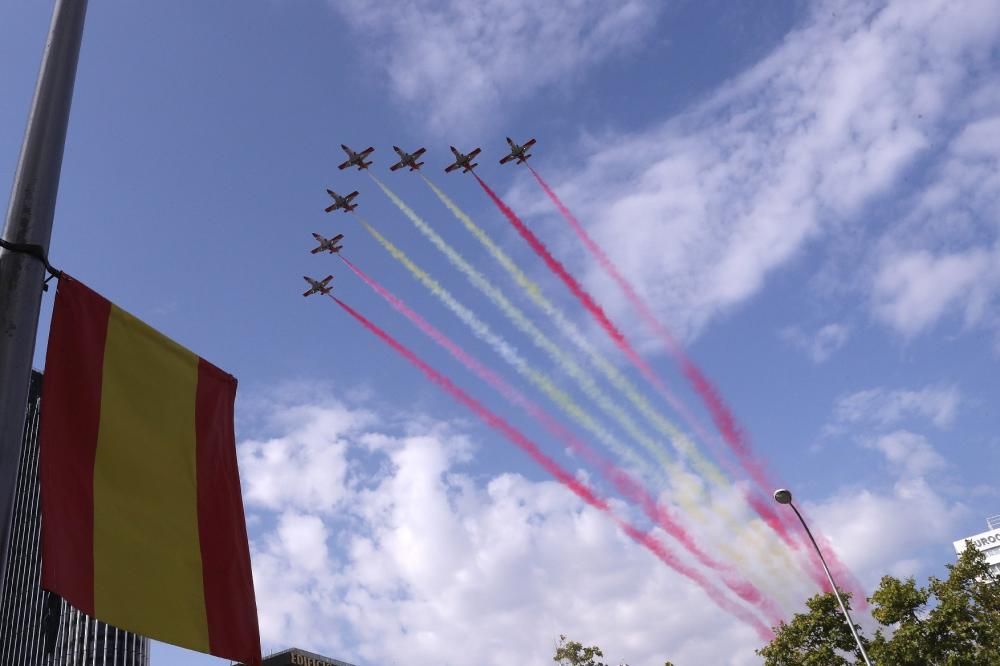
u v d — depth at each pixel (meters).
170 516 8.69
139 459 8.62
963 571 47.69
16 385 6.35
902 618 48.19
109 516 8.02
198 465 9.33
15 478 6.09
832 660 49.59
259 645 8.98
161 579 8.25
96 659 128.25
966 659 44.50
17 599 122.75
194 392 9.71
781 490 41.47
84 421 8.20
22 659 116.75
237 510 9.62
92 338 8.64
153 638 7.87
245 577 9.24
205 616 8.52
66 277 8.56
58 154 7.48
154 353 9.37
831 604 51.22
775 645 51.78
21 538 127.25
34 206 7.07
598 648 75.31
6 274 6.74
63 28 8.06
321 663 75.00
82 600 7.35
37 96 7.62
